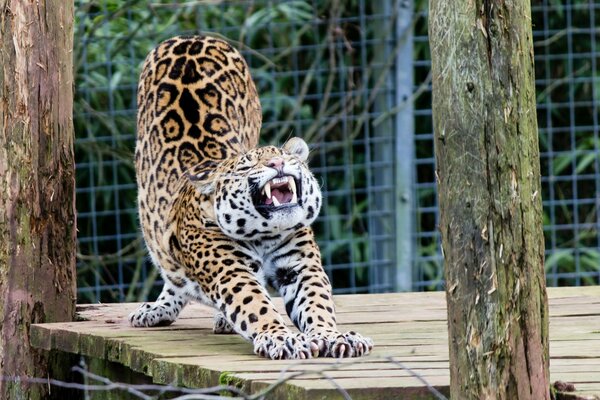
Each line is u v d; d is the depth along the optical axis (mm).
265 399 7043
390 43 15719
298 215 8836
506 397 6395
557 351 8344
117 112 15766
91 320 10562
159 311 10094
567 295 11695
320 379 7125
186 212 9523
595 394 6793
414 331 9562
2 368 10172
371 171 16500
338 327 9820
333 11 15977
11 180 10094
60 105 10352
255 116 11641
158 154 10570
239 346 8750
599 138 18203
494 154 6211
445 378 7184
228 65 11336
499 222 6254
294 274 9188
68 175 10445
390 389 6887
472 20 6156
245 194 8836
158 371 8125
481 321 6352
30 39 10102
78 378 10531
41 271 10266
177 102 10789
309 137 15867
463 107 6215
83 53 15586
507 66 6180
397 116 15477
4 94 10055
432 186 15641
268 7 16547
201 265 9164
